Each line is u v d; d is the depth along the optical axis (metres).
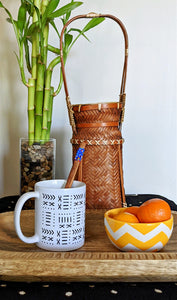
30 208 0.89
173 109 1.16
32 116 0.91
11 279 0.53
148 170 1.18
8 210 0.90
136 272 0.50
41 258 0.51
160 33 1.14
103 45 1.15
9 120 1.18
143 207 0.61
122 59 1.15
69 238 0.60
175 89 1.15
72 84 1.16
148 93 1.16
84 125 0.81
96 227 0.73
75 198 0.60
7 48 1.16
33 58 0.89
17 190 1.20
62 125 1.17
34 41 0.88
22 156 0.90
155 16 1.13
